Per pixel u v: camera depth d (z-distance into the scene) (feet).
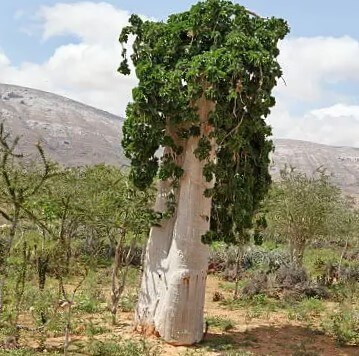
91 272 62.64
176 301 38.19
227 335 43.34
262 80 36.11
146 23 40.22
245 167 40.81
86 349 35.58
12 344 34.83
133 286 59.57
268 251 87.71
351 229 79.82
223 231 42.01
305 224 72.59
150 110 37.04
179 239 38.52
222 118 36.91
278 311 54.19
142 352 35.29
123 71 40.78
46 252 45.88
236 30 37.40
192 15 38.11
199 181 38.63
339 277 75.66
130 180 40.63
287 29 39.50
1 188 32.99
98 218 43.45
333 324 47.50
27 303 44.04
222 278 75.31
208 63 35.19
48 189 40.22
